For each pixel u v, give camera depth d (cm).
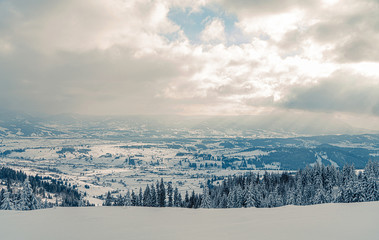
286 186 11506
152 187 8844
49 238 1741
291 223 1873
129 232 1864
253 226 1839
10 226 2195
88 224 2262
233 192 8944
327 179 11481
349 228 1605
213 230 1775
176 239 1548
